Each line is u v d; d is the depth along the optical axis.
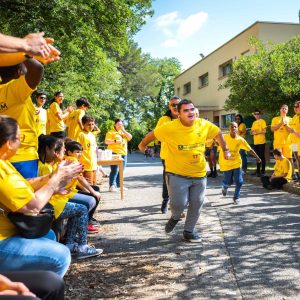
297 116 9.51
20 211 2.68
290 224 6.09
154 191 9.84
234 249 4.95
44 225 2.82
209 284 3.87
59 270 2.76
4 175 2.66
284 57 14.52
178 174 5.18
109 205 7.96
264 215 6.76
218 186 10.51
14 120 2.79
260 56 15.32
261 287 3.79
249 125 19.30
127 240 5.42
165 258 4.65
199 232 5.77
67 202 4.52
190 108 5.01
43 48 2.45
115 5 14.16
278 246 5.02
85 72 24.03
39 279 2.28
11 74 3.17
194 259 4.60
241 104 15.55
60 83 20.11
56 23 13.45
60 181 2.89
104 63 24.47
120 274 4.14
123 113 53.81
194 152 5.12
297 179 10.02
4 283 2.11
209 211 7.19
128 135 10.46
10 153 2.73
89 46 15.27
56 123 7.95
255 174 11.92
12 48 2.33
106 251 4.92
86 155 6.98
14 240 2.72
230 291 3.70
